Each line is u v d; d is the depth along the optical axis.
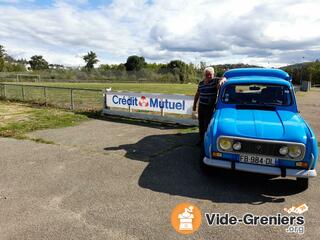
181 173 5.07
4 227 3.25
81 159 5.75
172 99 9.77
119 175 4.91
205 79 6.26
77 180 4.66
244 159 4.18
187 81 75.56
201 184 4.60
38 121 9.75
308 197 4.20
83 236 3.11
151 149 6.57
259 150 4.10
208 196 4.18
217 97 5.74
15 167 5.22
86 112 11.82
